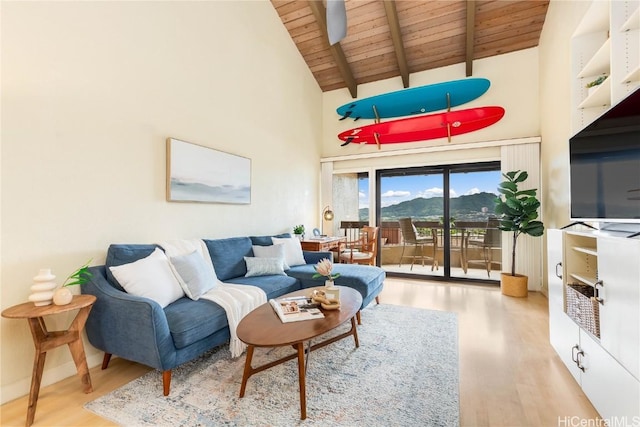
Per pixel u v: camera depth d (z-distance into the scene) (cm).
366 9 425
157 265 224
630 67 203
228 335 226
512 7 389
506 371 205
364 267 357
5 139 180
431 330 278
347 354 231
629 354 134
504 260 437
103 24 232
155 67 272
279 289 291
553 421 157
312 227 546
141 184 259
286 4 437
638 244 128
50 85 201
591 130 204
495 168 462
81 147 217
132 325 185
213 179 331
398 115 519
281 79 459
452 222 490
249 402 173
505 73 446
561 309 216
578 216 218
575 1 283
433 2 400
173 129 288
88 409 169
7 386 179
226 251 316
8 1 182
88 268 211
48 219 199
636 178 161
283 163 464
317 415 161
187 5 305
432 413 162
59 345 174
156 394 182
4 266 179
